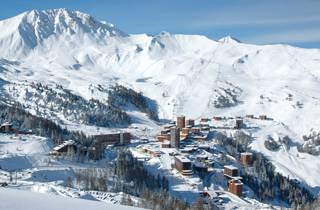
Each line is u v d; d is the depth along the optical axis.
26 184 155.62
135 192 181.75
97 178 185.75
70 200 46.69
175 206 150.62
